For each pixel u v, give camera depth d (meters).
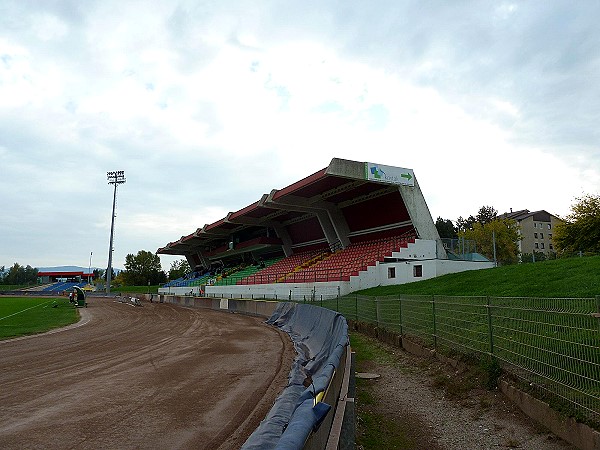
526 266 23.27
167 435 6.14
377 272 32.84
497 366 8.26
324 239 50.16
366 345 15.57
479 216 100.50
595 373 5.39
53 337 18.80
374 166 33.53
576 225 35.62
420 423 7.23
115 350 14.73
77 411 7.31
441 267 30.25
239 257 71.50
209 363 12.16
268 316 30.81
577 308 5.90
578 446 5.47
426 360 11.58
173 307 45.28
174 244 79.69
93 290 94.12
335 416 4.80
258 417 7.03
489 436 6.36
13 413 7.19
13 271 139.50
